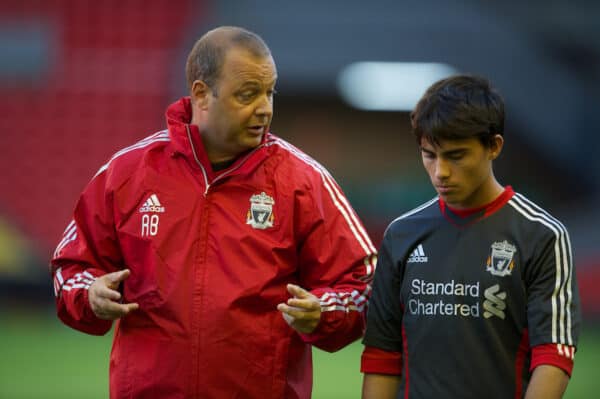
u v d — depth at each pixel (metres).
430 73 63.72
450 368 9.65
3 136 59.84
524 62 63.38
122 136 60.72
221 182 10.62
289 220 10.66
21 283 49.88
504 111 9.66
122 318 10.83
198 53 10.43
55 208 58.47
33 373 29.75
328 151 68.62
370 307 10.45
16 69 60.72
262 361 10.43
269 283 10.47
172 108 11.09
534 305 9.41
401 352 10.37
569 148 64.12
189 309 10.36
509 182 66.94
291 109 68.50
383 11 64.19
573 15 63.25
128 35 62.47
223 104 10.16
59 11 62.25
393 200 60.06
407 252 10.16
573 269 9.59
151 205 10.66
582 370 31.27
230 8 64.06
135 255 10.67
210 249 10.52
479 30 63.56
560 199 65.81
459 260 9.80
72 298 10.65
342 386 28.28
